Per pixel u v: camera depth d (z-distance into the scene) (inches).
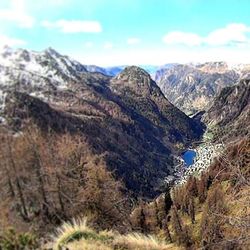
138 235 557.0
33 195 1450.5
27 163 1612.9
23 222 1024.2
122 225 1076.5
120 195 1657.2
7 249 404.5
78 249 486.6
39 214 1316.4
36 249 428.8
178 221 3314.5
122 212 1419.8
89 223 753.6
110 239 533.0
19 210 1379.2
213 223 297.0
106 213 1184.8
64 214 1218.6
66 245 494.3
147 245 526.9
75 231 534.0
